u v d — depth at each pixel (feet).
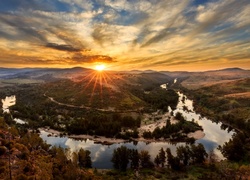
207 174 389.19
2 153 283.79
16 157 287.89
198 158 443.73
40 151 385.50
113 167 447.01
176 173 400.26
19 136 442.50
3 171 240.53
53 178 278.67
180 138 614.75
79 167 389.60
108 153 529.86
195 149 447.83
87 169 413.39
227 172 384.06
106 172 409.28
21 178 230.89
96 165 463.01
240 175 365.20
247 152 483.51
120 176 392.88
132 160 429.79
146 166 433.07
